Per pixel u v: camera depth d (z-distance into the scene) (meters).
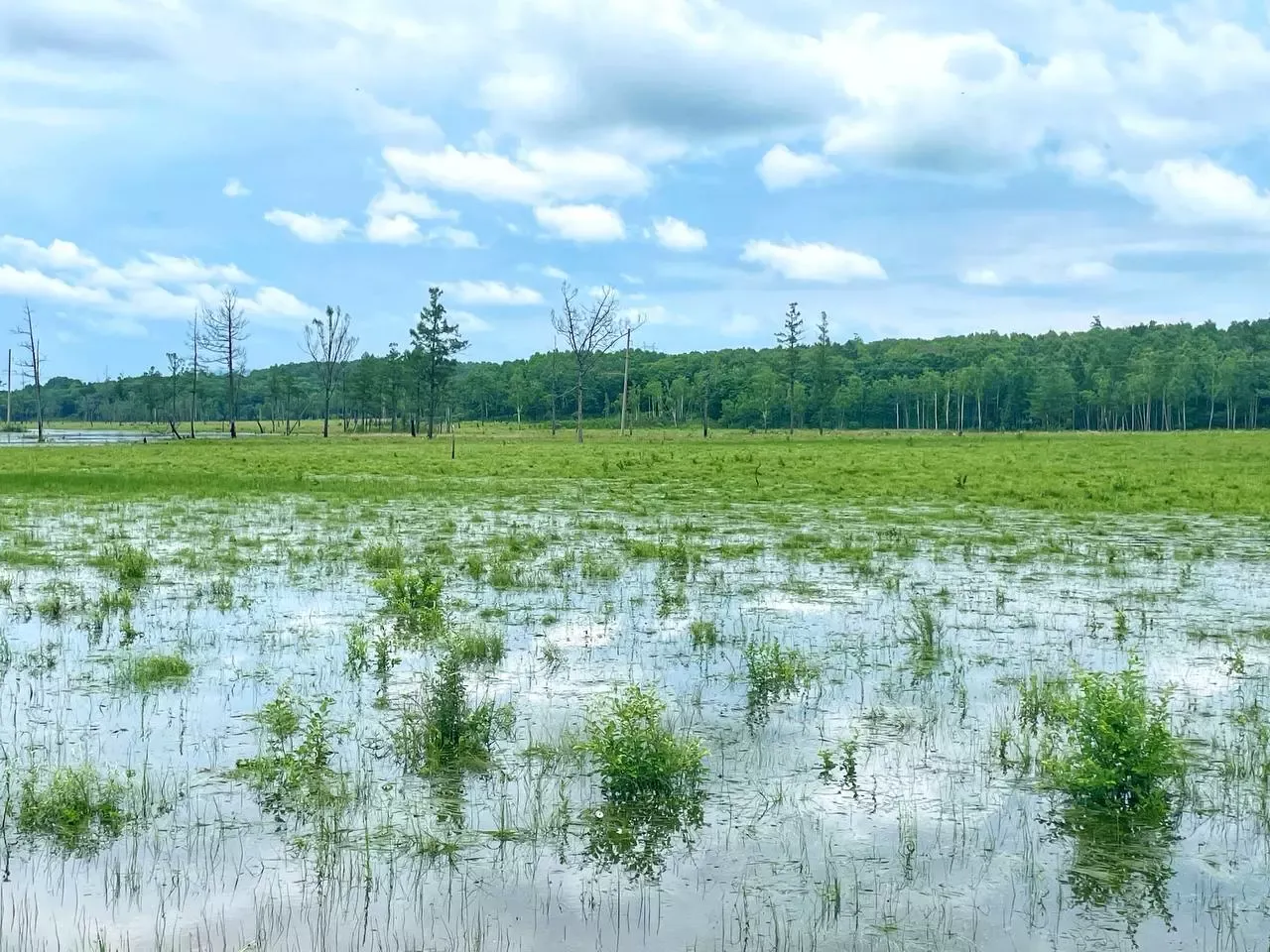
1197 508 27.84
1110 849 6.73
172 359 107.12
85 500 29.20
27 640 12.05
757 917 5.86
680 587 15.64
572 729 8.91
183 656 11.34
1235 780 7.86
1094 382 156.62
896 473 39.78
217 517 25.31
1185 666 11.25
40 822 6.93
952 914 5.91
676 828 7.02
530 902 6.02
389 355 114.38
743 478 38.09
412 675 10.65
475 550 19.56
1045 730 8.88
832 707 9.68
